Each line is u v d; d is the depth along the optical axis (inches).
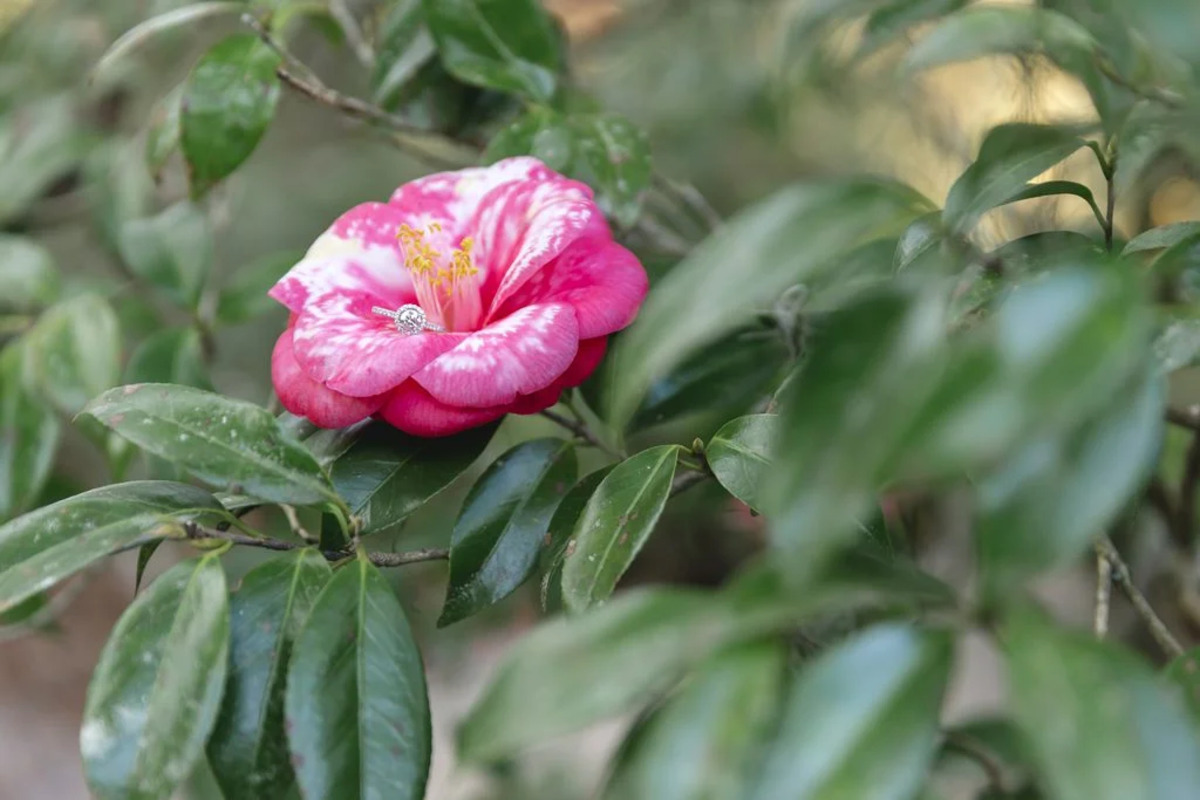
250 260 69.4
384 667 35.4
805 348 39.7
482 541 38.2
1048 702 31.7
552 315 37.4
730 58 58.0
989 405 31.1
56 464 54.0
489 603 38.0
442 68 43.3
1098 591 38.5
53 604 47.1
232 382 69.6
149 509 36.2
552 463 38.8
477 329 38.7
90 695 34.9
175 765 34.8
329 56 54.1
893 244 40.3
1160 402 32.5
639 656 32.7
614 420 33.0
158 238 44.9
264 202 69.4
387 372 37.0
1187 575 42.6
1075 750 30.7
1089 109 42.1
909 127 51.2
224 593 35.5
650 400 40.4
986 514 32.4
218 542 36.1
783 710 32.7
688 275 33.1
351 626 35.5
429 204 39.2
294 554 36.5
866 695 32.4
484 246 38.9
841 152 58.4
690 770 31.8
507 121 43.3
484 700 33.0
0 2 61.8
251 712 35.8
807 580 32.4
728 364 40.6
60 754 75.7
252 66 40.9
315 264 38.7
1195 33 33.2
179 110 41.2
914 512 44.6
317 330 37.7
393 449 38.2
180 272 44.7
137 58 53.1
